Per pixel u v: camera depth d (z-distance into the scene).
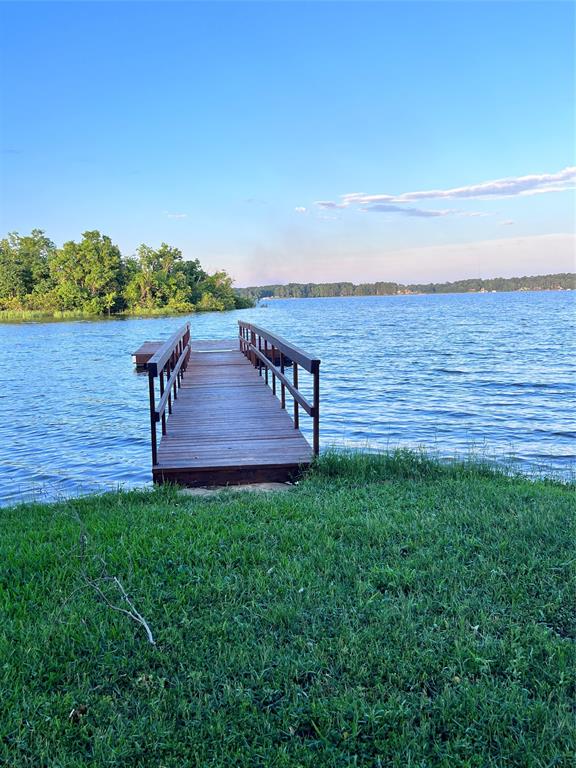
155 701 2.37
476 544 3.81
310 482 5.70
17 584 3.40
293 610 2.99
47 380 18.78
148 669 2.59
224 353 17.70
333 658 2.62
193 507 4.95
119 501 5.32
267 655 2.62
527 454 9.05
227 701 2.36
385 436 10.39
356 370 20.50
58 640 2.78
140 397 15.06
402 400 14.30
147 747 2.15
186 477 5.91
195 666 2.59
